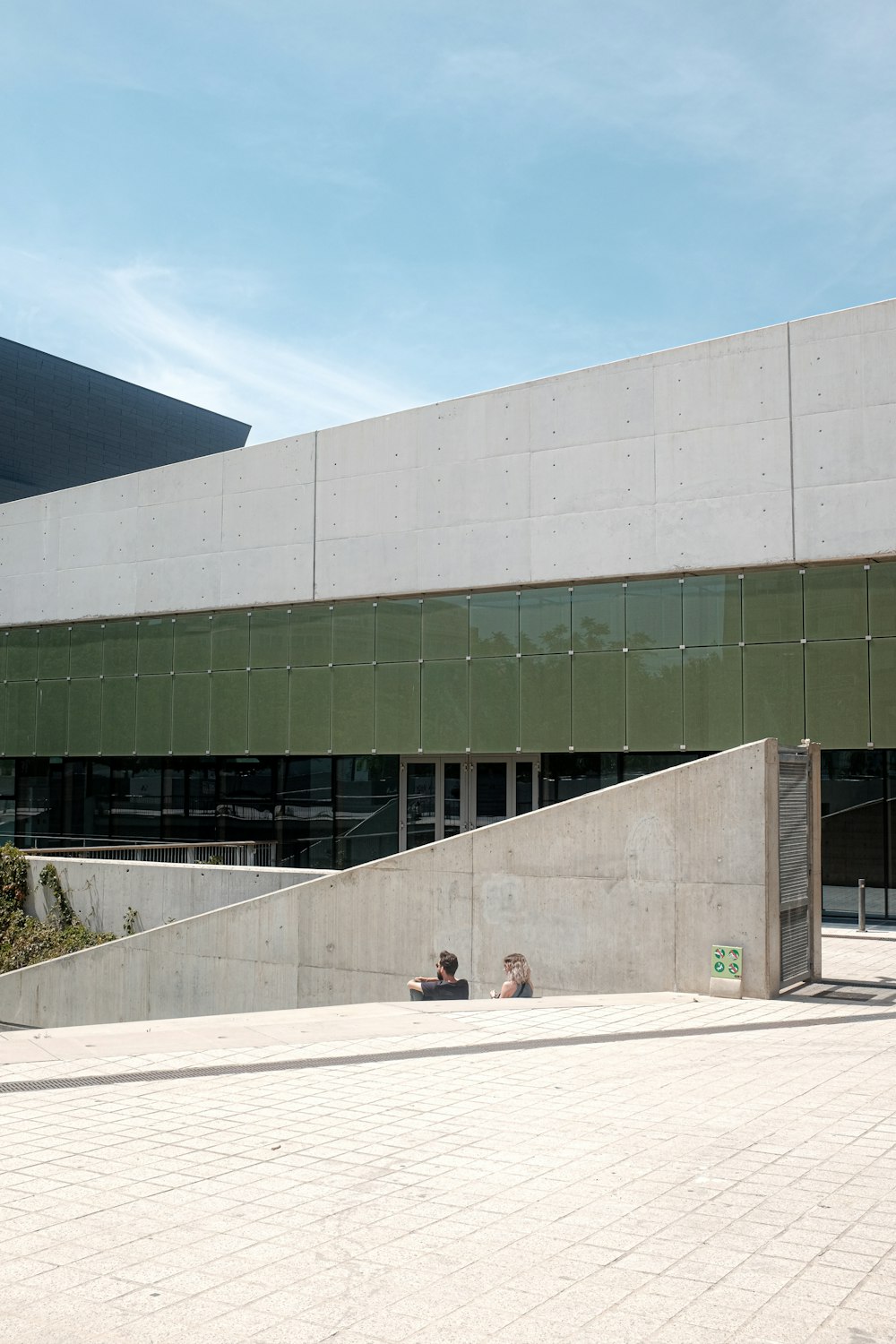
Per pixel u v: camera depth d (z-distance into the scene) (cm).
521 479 2098
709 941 1110
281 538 2381
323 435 2345
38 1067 791
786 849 1136
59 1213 490
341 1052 839
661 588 1952
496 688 2103
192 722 2486
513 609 2098
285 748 2350
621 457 2000
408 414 2239
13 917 2053
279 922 1483
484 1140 602
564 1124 634
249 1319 383
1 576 2805
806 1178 530
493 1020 971
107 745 2611
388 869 1370
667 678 1934
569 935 1204
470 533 2145
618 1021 959
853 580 1794
